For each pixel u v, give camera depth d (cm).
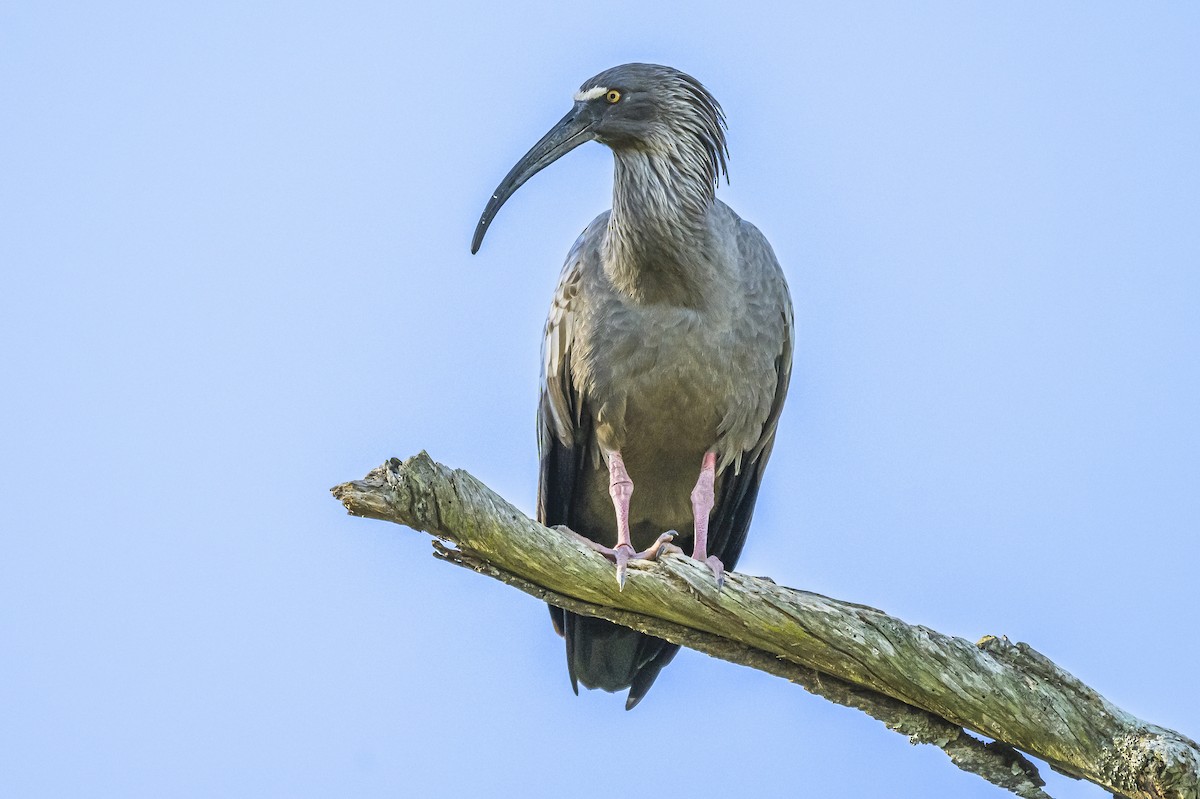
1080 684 1002
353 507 942
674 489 1407
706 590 1034
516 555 1009
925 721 1048
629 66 1302
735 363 1298
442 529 971
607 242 1311
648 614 1064
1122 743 986
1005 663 1012
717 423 1325
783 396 1390
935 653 1009
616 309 1295
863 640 1012
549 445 1408
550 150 1312
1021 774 1051
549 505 1435
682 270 1266
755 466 1430
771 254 1345
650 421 1326
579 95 1309
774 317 1323
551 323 1362
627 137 1274
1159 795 973
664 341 1283
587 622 1373
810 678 1061
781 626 1026
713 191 1309
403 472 945
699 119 1291
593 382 1317
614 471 1342
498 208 1348
